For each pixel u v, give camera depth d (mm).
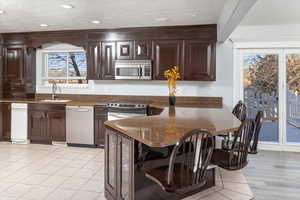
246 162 2268
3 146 4637
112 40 4641
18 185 2871
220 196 2627
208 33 4254
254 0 2111
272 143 4602
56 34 4895
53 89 5242
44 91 5484
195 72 4336
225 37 3996
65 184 2910
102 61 4699
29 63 5176
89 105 4496
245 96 4688
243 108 3314
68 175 3188
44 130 4770
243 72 4676
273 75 4586
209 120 2588
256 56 4613
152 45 4480
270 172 3371
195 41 4309
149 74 4457
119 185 2219
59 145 4715
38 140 4824
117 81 5055
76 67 5457
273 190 2795
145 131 2035
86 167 3488
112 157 2400
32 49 5219
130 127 2203
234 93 4652
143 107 4219
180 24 4250
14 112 4879
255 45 4531
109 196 2465
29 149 4426
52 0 3055
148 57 4508
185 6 3256
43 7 3336
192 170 1782
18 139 4887
